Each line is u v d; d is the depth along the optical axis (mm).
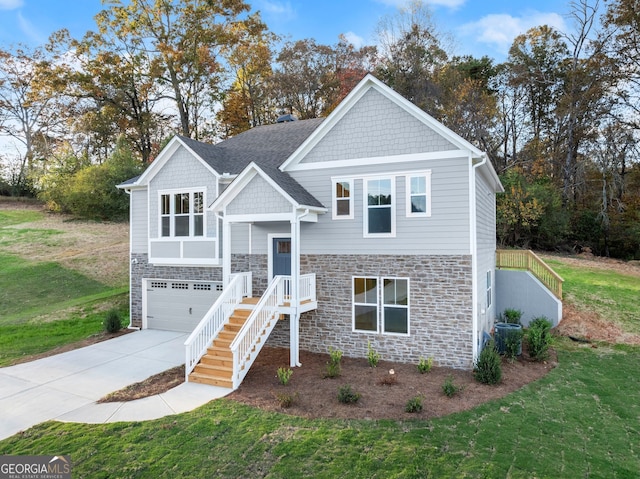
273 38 39875
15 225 33531
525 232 29766
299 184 14102
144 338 15703
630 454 7637
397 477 6648
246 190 13023
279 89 38812
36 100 38656
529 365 12578
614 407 9719
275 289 12633
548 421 8812
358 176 13320
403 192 12734
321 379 11109
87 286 23094
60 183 37094
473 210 11914
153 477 6711
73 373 11805
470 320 11914
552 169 33094
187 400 9719
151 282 17344
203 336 11820
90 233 32469
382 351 12953
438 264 12289
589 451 7672
